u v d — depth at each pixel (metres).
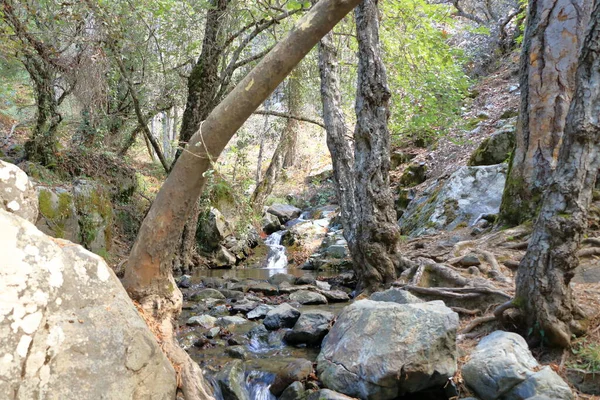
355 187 6.20
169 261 2.75
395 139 11.72
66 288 1.85
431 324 3.42
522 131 6.45
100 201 7.90
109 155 8.88
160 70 8.88
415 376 3.24
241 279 8.37
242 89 2.41
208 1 8.11
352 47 9.53
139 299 2.69
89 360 1.85
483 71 15.95
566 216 3.42
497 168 8.43
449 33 15.27
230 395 3.54
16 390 1.63
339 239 10.65
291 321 5.09
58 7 5.83
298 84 11.82
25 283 1.72
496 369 3.10
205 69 8.49
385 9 8.48
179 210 2.65
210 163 2.59
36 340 1.71
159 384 2.16
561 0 6.01
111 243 8.12
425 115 8.79
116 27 6.26
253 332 4.95
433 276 5.28
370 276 5.88
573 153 3.41
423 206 9.66
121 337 1.98
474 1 18.34
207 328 5.11
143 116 8.94
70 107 8.62
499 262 5.36
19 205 2.03
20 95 10.25
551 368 3.26
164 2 7.46
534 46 6.23
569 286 3.53
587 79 3.34
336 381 3.43
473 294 4.51
